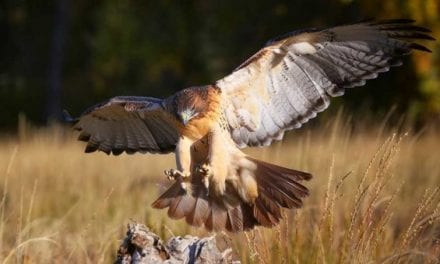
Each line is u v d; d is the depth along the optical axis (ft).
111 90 141.49
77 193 55.21
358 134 60.39
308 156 50.08
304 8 107.24
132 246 30.30
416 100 96.43
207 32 121.70
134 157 68.49
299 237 36.58
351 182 45.42
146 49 136.05
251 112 34.09
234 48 117.91
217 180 31.91
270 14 111.96
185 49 134.72
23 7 152.66
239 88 33.94
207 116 32.89
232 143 32.81
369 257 35.06
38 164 64.34
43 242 41.91
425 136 78.18
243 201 32.22
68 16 150.10
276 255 35.76
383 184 36.09
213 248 30.45
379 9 87.71
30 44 152.76
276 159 51.90
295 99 34.50
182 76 138.51
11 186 57.47
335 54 34.58
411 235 36.14
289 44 34.06
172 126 34.81
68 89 148.25
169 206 32.09
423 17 87.30
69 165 63.93
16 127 146.00
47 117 147.02
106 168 63.26
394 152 36.09
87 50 149.79
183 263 30.32
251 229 32.09
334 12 104.47
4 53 151.94
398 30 34.01
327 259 35.58
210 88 33.53
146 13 138.00
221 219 32.12
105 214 47.29
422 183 53.57
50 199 53.57
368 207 35.27
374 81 99.09
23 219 46.60
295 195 31.83
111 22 137.49
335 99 97.91
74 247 39.88
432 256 35.53
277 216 32.01
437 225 39.78
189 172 32.09
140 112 34.65
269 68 34.09
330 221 36.09
